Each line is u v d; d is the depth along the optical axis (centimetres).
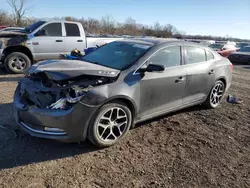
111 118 343
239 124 464
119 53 415
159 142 372
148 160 323
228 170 310
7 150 324
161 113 416
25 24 3938
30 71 359
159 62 398
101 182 274
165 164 316
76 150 336
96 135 328
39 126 315
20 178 272
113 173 292
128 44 438
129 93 347
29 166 295
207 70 488
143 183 277
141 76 365
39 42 825
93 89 318
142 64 373
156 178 287
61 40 860
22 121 338
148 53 387
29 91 336
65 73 316
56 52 862
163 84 398
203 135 406
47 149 334
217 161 329
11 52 802
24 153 321
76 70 325
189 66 449
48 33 843
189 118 477
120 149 346
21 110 326
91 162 311
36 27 845
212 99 532
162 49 406
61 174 284
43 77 340
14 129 381
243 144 383
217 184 282
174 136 395
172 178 288
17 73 813
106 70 343
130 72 359
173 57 424
